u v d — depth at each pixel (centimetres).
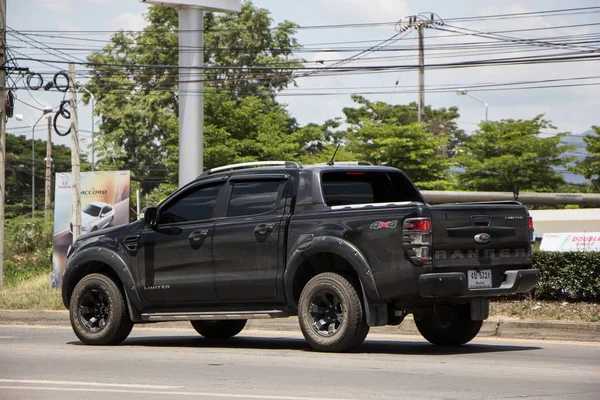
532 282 1309
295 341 1566
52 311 2195
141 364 1189
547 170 6612
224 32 7206
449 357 1248
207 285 1384
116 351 1369
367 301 1243
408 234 1204
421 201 1441
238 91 7069
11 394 932
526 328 1655
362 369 1109
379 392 920
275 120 5831
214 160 5384
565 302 1869
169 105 7294
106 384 998
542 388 948
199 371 1107
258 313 1351
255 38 7244
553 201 4694
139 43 7256
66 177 3541
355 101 6475
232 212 1387
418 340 1590
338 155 5738
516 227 1302
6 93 3212
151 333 1788
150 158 7325
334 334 1271
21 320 2209
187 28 3825
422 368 1117
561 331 1628
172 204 1452
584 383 988
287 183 1352
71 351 1377
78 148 3300
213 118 5597
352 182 1384
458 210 1240
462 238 1236
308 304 1288
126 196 3500
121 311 1465
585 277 1844
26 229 5416
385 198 1426
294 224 1312
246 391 933
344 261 1310
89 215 3512
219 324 1639
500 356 1270
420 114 6200
